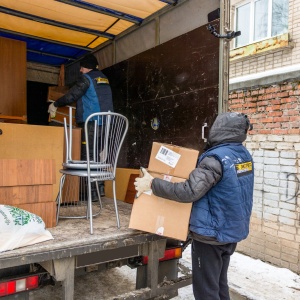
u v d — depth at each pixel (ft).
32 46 14.49
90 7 10.66
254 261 12.78
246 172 6.46
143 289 7.14
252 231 13.43
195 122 9.11
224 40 8.36
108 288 9.75
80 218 8.28
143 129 11.30
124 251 6.88
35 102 16.44
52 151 9.77
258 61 16.47
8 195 6.69
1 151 9.04
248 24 18.08
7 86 12.63
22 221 5.94
